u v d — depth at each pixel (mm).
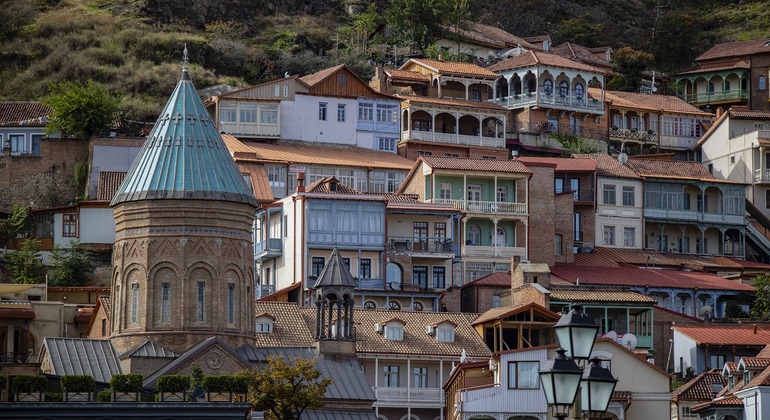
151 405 128500
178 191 151500
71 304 194875
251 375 144875
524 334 187625
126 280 152000
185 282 150625
